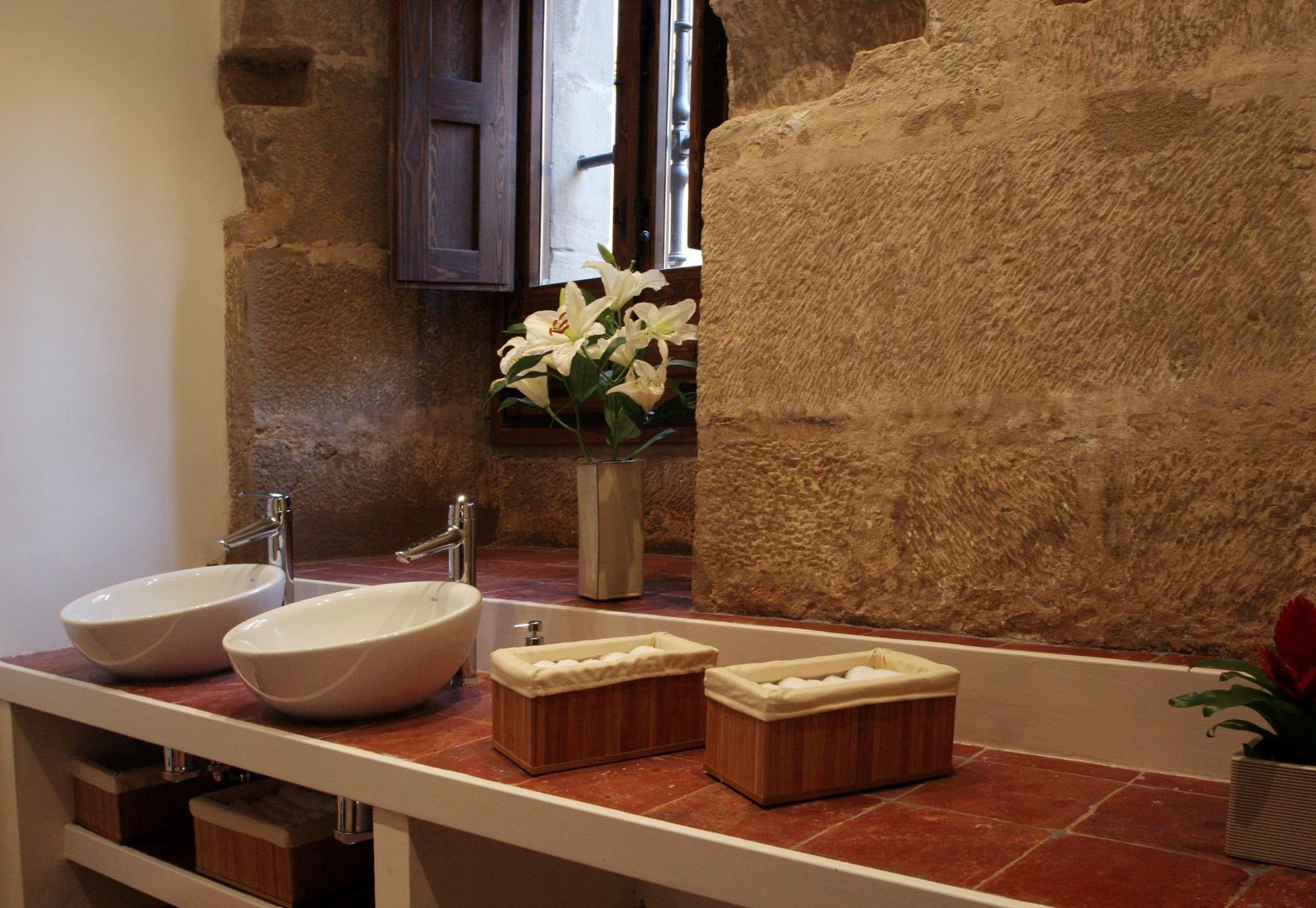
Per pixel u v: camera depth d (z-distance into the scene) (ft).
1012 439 4.65
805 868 3.20
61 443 6.87
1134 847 3.31
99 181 7.06
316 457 7.93
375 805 4.30
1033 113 4.58
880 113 4.98
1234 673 3.44
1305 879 3.06
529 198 8.61
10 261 6.64
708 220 5.53
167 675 5.77
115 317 7.13
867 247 5.03
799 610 5.25
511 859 4.66
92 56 7.02
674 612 5.54
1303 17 4.01
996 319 4.69
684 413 6.61
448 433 8.68
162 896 5.75
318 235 7.89
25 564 6.71
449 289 8.42
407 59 7.80
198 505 7.55
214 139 7.66
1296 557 4.05
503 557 8.06
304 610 5.43
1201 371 4.23
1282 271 4.07
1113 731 4.16
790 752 3.72
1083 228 4.47
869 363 5.03
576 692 4.15
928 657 4.55
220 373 7.68
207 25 7.61
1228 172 4.17
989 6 4.68
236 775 6.35
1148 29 4.31
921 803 3.74
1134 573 4.37
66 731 6.41
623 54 7.89
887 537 4.98
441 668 4.93
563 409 8.32
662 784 3.98
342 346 8.04
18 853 6.20
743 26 5.42
